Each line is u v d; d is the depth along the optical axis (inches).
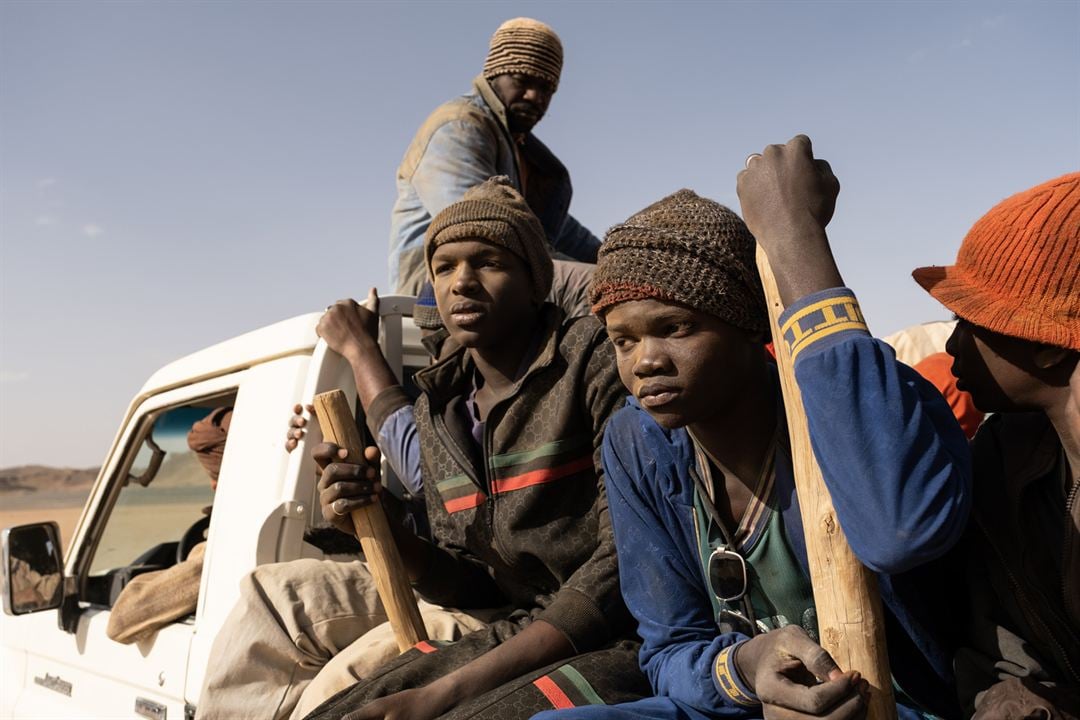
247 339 134.6
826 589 60.0
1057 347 60.9
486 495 99.3
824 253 61.6
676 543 75.5
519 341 101.2
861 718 56.8
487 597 112.2
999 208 64.8
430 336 113.8
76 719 139.3
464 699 81.2
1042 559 64.3
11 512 2100.1
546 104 176.1
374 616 106.7
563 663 81.1
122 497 155.6
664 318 66.3
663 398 67.3
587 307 140.2
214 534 121.3
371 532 98.1
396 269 172.9
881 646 59.2
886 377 57.5
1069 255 60.1
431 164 165.3
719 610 73.9
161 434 150.6
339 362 122.1
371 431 116.2
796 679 61.2
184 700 114.1
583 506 96.3
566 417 95.3
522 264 100.7
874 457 56.3
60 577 142.6
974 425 117.5
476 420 103.1
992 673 65.8
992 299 63.2
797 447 61.6
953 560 71.2
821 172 63.7
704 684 68.1
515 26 171.0
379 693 84.6
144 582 128.3
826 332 59.0
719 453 72.0
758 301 68.1
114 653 133.6
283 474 116.3
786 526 70.4
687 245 65.5
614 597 87.1
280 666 102.0
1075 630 63.6
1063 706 61.4
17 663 161.9
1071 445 61.9
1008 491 65.4
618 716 68.5
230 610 112.3
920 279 69.7
